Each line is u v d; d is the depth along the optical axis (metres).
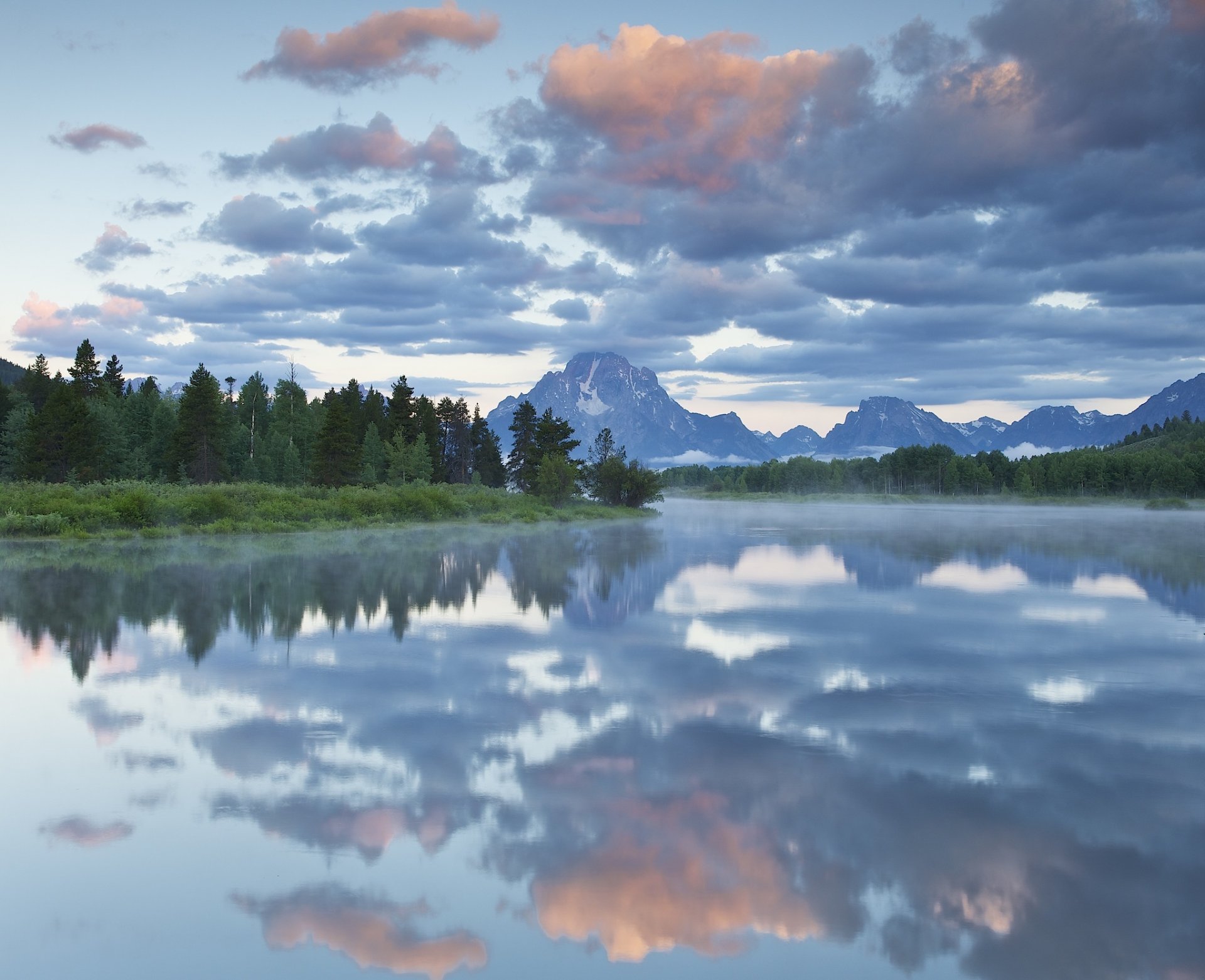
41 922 6.94
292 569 31.28
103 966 6.34
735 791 9.74
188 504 51.69
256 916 7.04
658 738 11.65
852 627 20.42
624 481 93.38
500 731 11.89
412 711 12.85
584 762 10.63
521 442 108.50
